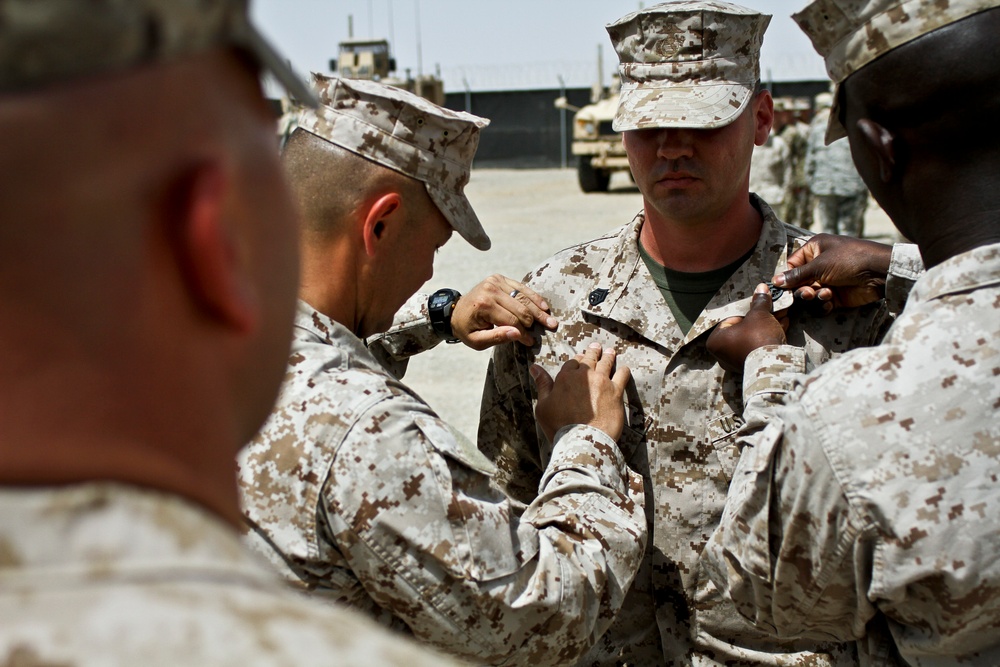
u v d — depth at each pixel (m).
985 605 1.23
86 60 0.46
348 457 1.43
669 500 2.10
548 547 1.58
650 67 2.07
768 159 11.66
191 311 0.53
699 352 2.11
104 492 0.48
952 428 1.22
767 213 2.18
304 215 1.64
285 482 1.43
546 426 1.95
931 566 1.22
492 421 2.37
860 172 1.41
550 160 27.09
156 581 0.47
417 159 1.66
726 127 2.04
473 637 1.48
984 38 1.23
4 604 0.45
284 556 1.44
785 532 1.37
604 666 2.15
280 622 0.49
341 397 1.46
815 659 2.01
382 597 1.46
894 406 1.24
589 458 1.80
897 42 1.27
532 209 16.05
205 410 0.54
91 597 0.46
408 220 1.69
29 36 0.44
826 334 2.04
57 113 0.46
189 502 0.53
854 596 1.37
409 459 1.44
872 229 13.46
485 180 22.64
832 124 1.53
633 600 2.13
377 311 1.73
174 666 0.45
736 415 2.07
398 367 2.36
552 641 1.55
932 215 1.31
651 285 2.19
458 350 7.37
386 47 20.72
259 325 0.61
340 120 1.64
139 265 0.50
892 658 1.47
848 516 1.27
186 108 0.51
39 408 0.48
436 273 9.83
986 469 1.21
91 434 0.49
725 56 2.05
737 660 2.05
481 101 27.16
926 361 1.25
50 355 0.48
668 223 2.15
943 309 1.26
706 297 2.15
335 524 1.42
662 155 2.04
